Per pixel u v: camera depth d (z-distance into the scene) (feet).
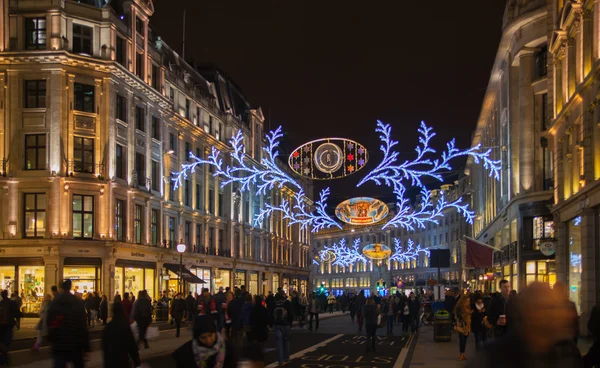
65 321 35.37
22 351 69.36
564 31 90.84
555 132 100.12
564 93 93.45
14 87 126.11
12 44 126.52
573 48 89.35
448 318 84.58
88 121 129.18
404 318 102.68
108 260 128.67
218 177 194.90
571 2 82.43
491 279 161.68
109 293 128.06
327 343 85.46
